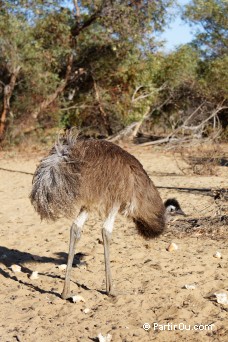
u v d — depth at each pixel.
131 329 5.55
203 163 18.61
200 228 9.43
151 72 28.47
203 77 31.12
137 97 29.19
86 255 8.20
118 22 25.75
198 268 7.46
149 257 8.04
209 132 28.55
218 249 8.41
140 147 27.03
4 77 25.67
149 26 26.09
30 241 9.19
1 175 17.84
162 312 5.95
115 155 6.21
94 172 6.04
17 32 23.84
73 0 26.38
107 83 28.45
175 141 26.72
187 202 12.18
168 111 31.41
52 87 25.98
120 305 6.20
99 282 6.99
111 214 6.21
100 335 5.27
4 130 25.94
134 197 6.22
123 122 28.69
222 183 15.29
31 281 7.10
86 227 10.03
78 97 28.73
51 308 6.16
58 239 9.26
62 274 7.38
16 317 5.97
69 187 5.86
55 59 26.55
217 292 6.46
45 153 24.70
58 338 5.42
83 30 26.64
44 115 26.86
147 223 6.55
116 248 8.57
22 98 26.02
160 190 14.02
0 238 9.39
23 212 11.67
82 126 29.27
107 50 27.19
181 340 5.29
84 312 6.02
